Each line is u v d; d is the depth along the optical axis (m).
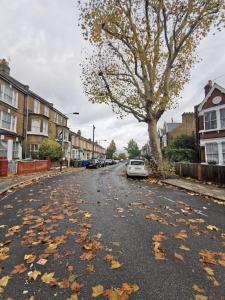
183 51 18.39
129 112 18.92
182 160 27.50
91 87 19.00
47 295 2.85
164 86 17.56
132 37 16.62
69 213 6.57
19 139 25.47
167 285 3.07
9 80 22.86
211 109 21.91
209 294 2.88
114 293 2.86
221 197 9.20
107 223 5.75
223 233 5.12
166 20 16.55
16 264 3.60
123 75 19.23
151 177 18.00
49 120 34.41
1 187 11.24
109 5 16.20
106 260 3.75
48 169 26.31
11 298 2.78
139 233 5.05
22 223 5.69
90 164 35.12
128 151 100.81
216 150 21.53
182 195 10.23
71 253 3.97
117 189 11.63
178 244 4.46
